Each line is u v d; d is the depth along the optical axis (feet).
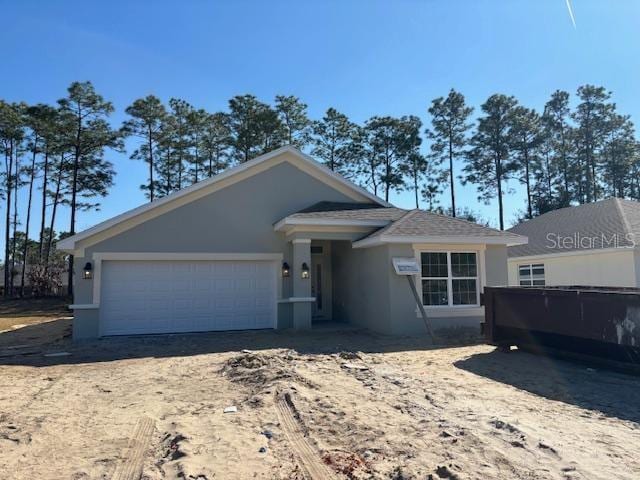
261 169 54.80
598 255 59.31
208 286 52.24
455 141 142.82
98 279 48.62
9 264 131.13
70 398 24.12
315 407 21.24
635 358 26.61
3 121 121.49
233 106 131.44
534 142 139.33
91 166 127.13
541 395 23.32
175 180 135.74
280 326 53.06
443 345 39.75
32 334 55.11
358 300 53.93
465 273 48.88
